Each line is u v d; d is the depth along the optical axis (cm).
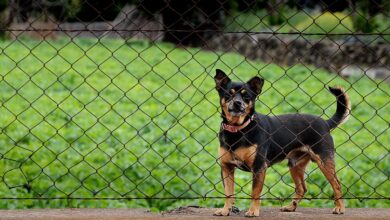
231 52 2512
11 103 1377
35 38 2573
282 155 568
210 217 520
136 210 552
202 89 1717
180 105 1461
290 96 1602
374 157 1027
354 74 1936
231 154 538
